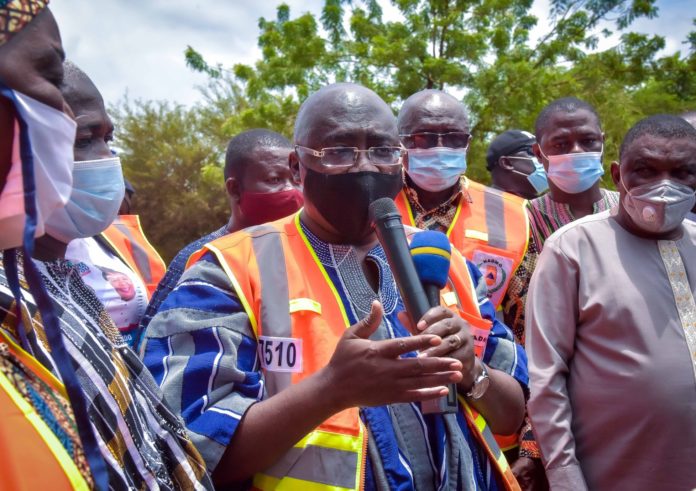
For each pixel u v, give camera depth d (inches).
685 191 111.4
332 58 558.3
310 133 87.4
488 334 90.4
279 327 81.9
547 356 113.6
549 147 164.4
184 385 76.1
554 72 555.2
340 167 85.4
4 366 46.2
